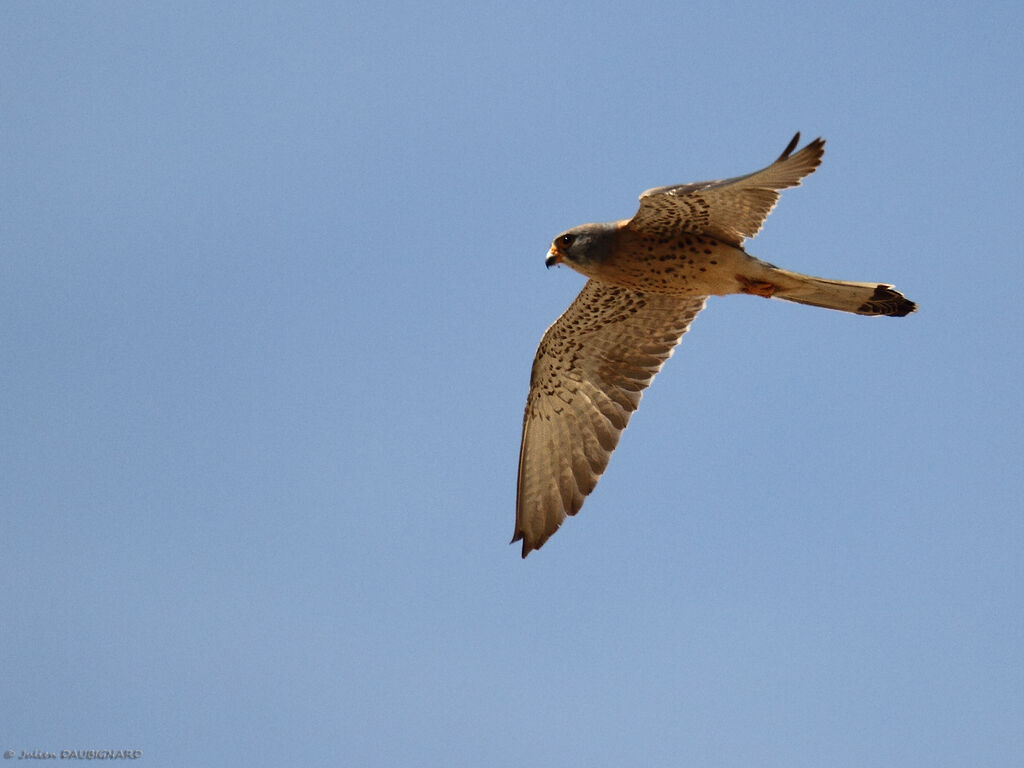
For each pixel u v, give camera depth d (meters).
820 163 12.95
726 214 13.95
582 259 14.99
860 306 14.41
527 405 17.03
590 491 16.67
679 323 16.31
